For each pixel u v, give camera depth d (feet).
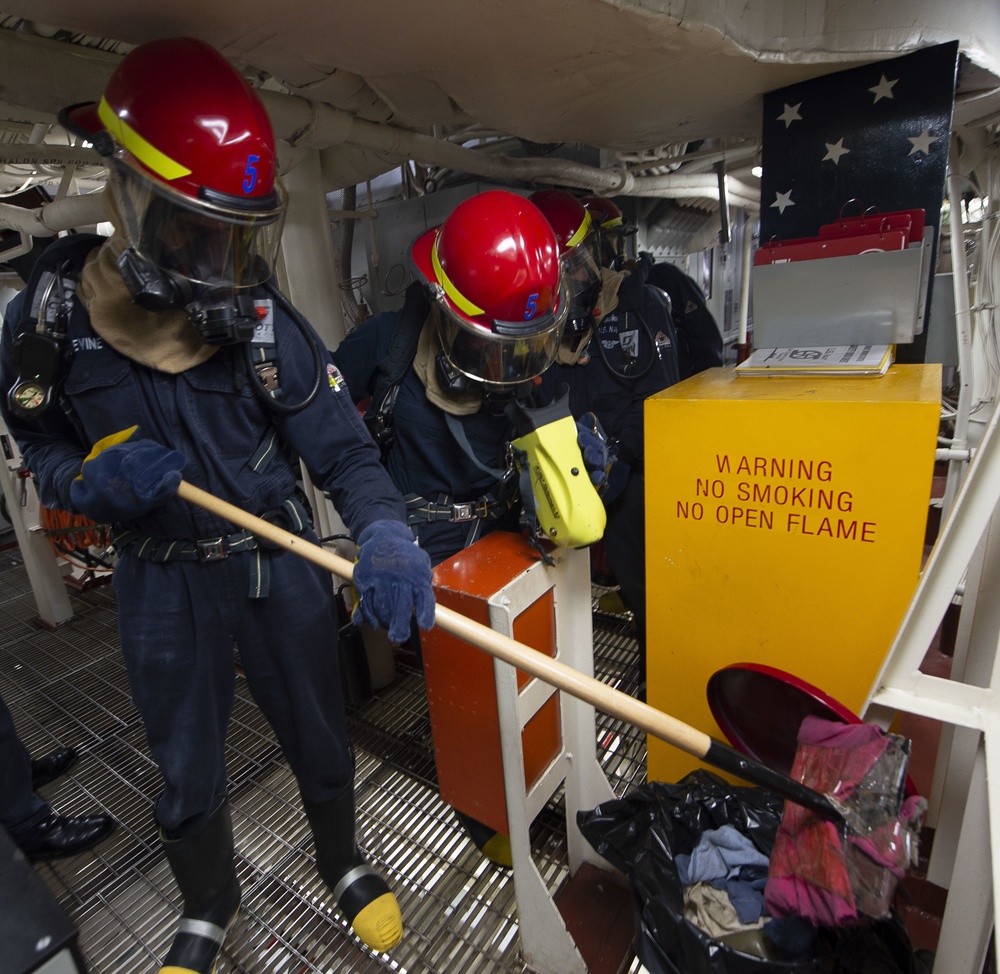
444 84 4.95
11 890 1.58
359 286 10.29
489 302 3.76
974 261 9.61
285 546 3.11
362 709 6.77
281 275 6.41
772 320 4.68
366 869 4.29
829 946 2.85
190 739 3.50
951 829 3.62
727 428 3.74
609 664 7.14
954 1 5.02
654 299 5.96
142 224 2.72
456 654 3.84
